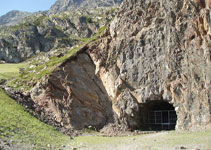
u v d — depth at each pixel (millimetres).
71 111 44812
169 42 41344
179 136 29266
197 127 33938
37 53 158750
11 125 26375
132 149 22516
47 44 168000
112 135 40375
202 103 34312
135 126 44906
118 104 46125
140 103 45125
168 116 45312
